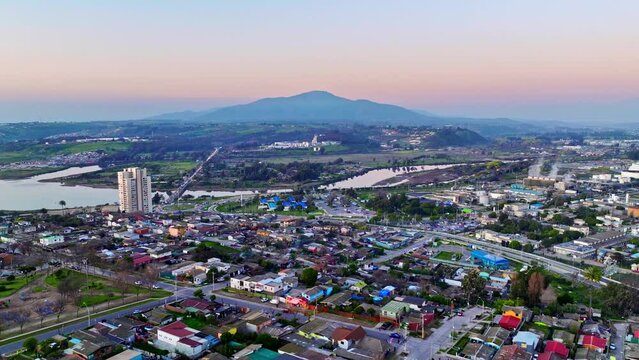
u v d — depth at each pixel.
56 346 123.44
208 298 161.50
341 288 171.88
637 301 157.00
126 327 133.25
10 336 130.62
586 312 151.12
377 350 119.88
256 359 114.88
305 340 127.94
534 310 149.50
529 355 117.06
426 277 190.25
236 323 137.75
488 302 159.50
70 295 156.75
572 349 123.56
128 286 172.00
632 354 120.69
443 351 123.06
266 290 166.88
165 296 163.75
